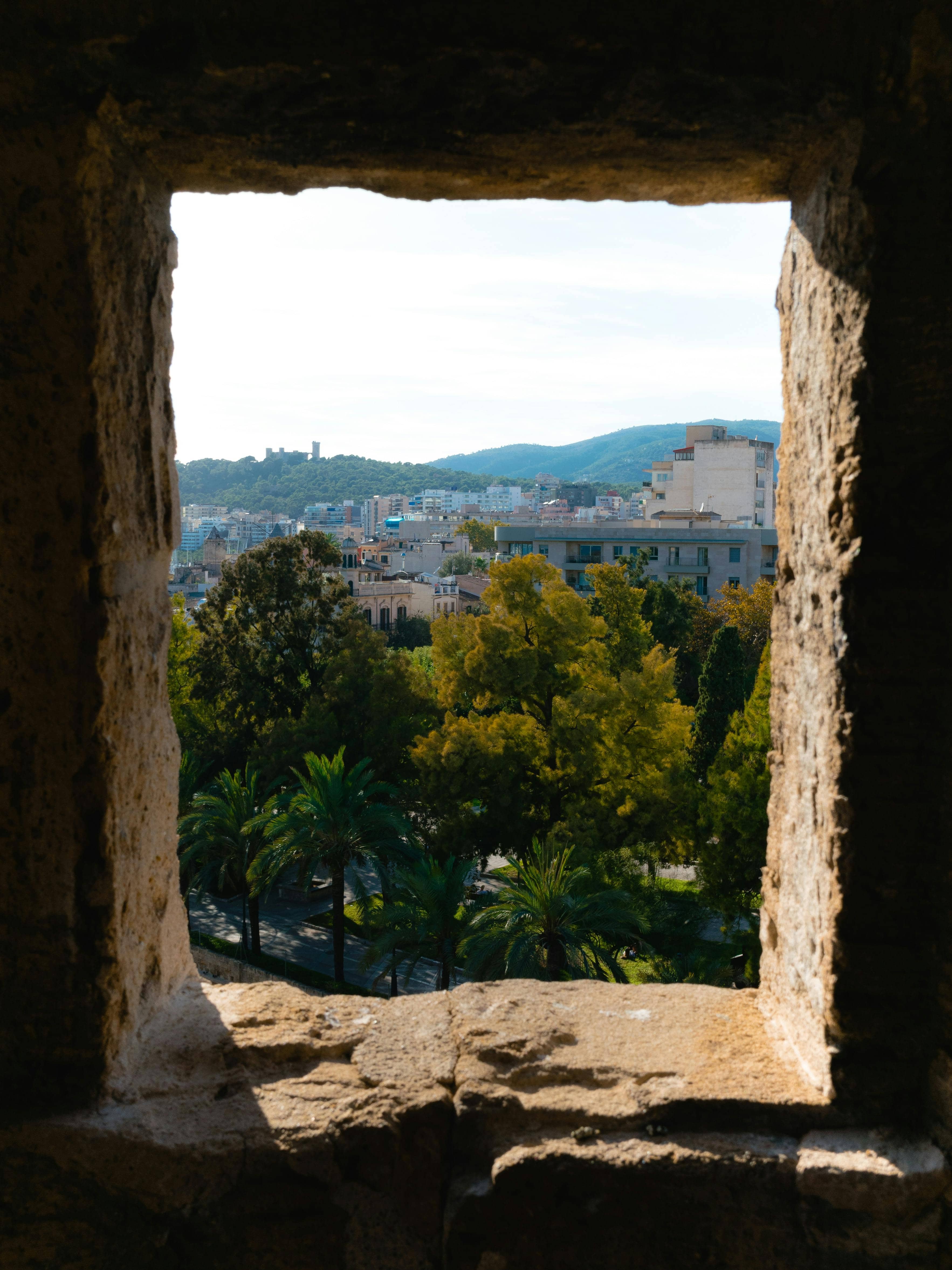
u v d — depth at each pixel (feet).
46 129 7.06
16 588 7.34
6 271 7.14
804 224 8.43
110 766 7.56
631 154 7.89
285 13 6.81
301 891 81.15
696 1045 8.55
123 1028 8.09
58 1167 7.53
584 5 6.81
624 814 66.18
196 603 203.10
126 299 7.80
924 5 6.81
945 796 7.34
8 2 6.75
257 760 85.15
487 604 70.54
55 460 7.25
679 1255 7.48
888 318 7.21
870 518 7.33
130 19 6.79
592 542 153.07
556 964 45.27
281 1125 7.65
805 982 8.28
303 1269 7.62
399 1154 7.68
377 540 460.14
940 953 7.43
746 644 107.96
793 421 8.81
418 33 6.82
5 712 7.43
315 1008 9.09
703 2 6.86
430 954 53.52
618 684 67.36
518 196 8.81
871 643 7.39
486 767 66.23
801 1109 7.72
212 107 7.29
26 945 7.61
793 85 7.05
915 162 7.14
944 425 7.25
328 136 7.68
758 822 51.01
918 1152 7.44
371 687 86.69
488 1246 7.50
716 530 150.20
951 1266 7.31
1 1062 7.72
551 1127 7.77
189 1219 7.52
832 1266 7.39
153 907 8.69
